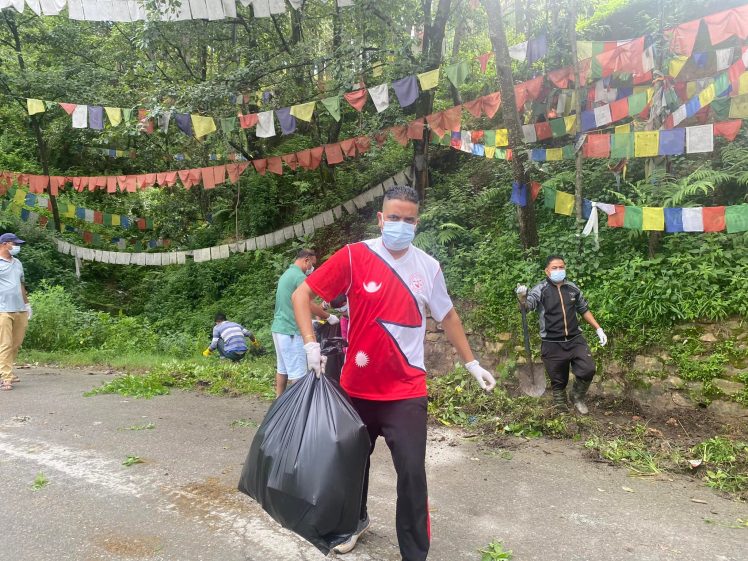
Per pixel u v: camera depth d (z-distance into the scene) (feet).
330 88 31.71
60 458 13.21
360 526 9.05
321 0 35.55
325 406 7.31
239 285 43.86
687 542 9.56
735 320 15.79
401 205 7.87
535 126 22.74
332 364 15.88
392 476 12.50
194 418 17.11
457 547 9.26
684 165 22.53
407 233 7.80
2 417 16.80
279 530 9.71
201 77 38.27
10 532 9.48
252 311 37.37
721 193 20.71
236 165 31.83
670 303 16.81
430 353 23.21
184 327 40.27
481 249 24.12
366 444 7.27
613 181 23.47
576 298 16.62
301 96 34.32
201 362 27.09
